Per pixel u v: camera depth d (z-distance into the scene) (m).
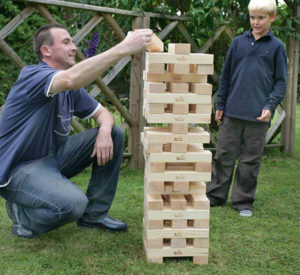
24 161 2.46
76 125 4.12
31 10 3.68
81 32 3.94
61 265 2.28
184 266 2.30
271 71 3.11
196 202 2.29
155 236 2.30
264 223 2.98
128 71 4.58
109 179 2.74
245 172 3.20
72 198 2.31
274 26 4.79
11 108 2.40
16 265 2.27
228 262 2.37
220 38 4.96
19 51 6.22
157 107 2.23
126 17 4.46
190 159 2.27
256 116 3.12
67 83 2.19
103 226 2.77
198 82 2.26
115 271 2.23
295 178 4.25
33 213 2.43
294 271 2.28
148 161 2.34
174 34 4.75
